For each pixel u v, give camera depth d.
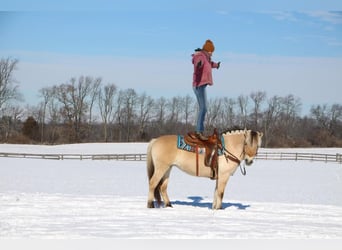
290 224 9.57
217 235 8.12
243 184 27.44
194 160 11.30
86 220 9.30
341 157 54.84
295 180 31.08
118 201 12.34
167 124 79.25
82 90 79.50
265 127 79.12
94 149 69.12
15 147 69.25
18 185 23.52
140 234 8.04
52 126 80.19
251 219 10.05
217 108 56.28
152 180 11.41
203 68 11.84
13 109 76.31
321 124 84.00
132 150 68.06
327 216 10.88
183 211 10.82
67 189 21.92
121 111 82.44
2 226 8.46
